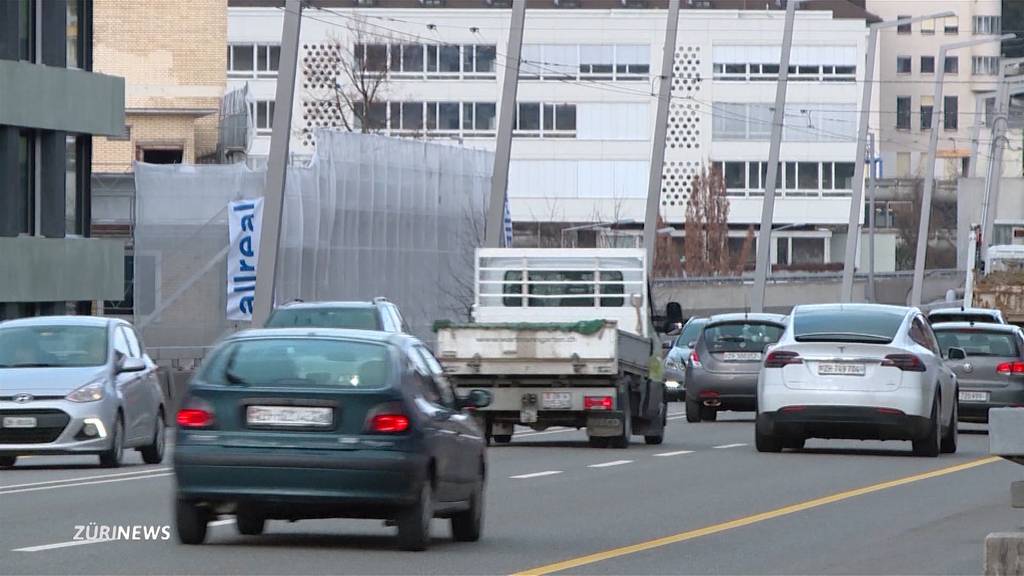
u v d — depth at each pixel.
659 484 64.00
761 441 81.00
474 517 46.09
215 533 46.53
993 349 100.75
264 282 101.12
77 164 162.50
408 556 41.69
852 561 41.53
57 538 44.69
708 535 47.25
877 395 76.56
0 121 147.25
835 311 79.94
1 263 145.00
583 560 41.47
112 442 72.19
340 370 42.31
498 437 91.31
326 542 44.66
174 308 177.50
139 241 176.75
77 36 162.12
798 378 77.69
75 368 72.88
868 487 62.75
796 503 56.72
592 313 94.50
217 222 177.25
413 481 41.59
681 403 152.38
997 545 34.31
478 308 95.19
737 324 112.31
